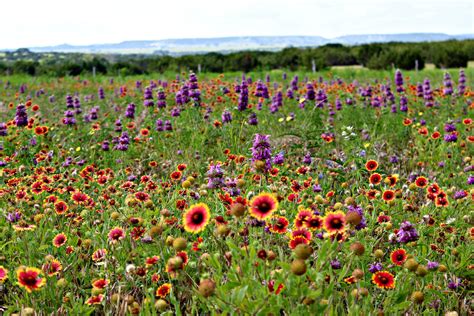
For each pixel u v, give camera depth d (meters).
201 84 15.30
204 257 3.23
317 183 5.28
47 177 5.54
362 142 7.86
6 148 7.65
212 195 4.98
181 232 4.28
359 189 5.32
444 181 6.32
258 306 2.54
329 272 3.11
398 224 4.52
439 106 11.51
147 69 39.81
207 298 2.69
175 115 9.35
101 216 4.82
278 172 5.32
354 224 3.04
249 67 39.38
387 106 11.66
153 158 7.53
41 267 3.76
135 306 3.02
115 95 17.14
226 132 8.32
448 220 4.44
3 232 4.31
